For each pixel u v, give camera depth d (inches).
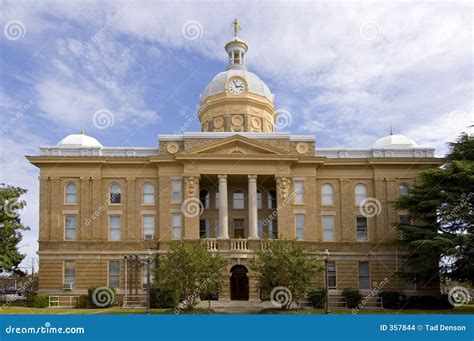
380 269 2210.9
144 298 2085.4
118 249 2182.6
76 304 2032.5
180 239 2139.5
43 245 2166.6
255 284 2046.0
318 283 2178.9
